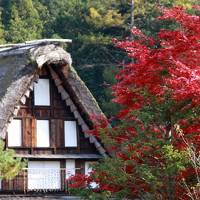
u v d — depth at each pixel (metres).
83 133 29.38
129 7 55.56
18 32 58.28
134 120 17.56
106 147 28.47
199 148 16.89
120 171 17.20
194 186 16.64
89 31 57.25
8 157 20.83
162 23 49.16
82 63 54.19
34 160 28.47
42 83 28.84
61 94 29.20
